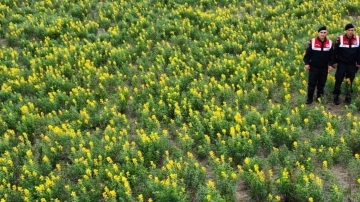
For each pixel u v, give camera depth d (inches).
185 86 427.8
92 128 375.9
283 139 321.7
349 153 297.6
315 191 258.4
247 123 346.6
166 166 293.4
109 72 480.4
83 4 672.4
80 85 446.9
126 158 300.2
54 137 342.0
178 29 566.3
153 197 279.1
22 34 570.3
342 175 293.4
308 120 343.0
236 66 453.7
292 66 437.7
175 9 658.8
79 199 276.4
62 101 410.6
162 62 477.4
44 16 629.3
